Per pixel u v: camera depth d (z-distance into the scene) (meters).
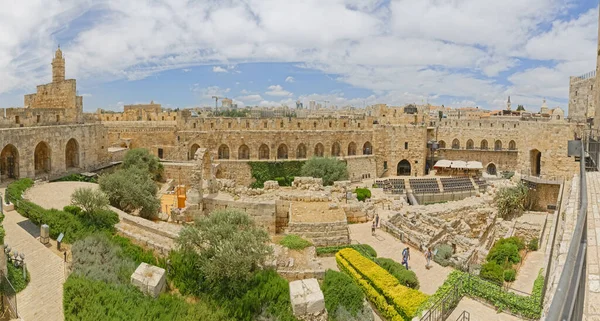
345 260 25.08
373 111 125.75
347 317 19.55
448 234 38.28
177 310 19.41
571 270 6.53
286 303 20.23
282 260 24.91
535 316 16.08
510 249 34.72
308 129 79.62
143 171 46.34
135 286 20.59
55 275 21.28
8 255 21.89
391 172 84.75
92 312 17.30
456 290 18.02
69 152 54.25
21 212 29.88
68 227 26.47
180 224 36.72
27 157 44.09
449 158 90.88
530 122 58.78
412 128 83.75
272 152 76.62
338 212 35.84
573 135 53.62
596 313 7.89
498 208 51.38
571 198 19.28
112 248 24.28
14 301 18.36
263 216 37.00
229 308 20.44
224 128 75.75
